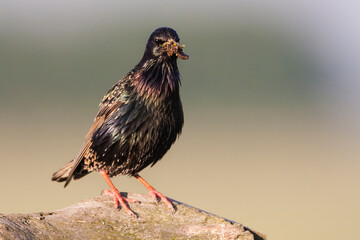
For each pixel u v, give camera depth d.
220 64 81.12
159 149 8.21
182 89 62.66
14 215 6.50
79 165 8.59
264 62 87.31
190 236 6.96
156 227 7.07
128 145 8.00
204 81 69.31
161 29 8.14
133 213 7.25
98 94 55.12
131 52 83.56
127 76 8.26
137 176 8.34
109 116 8.06
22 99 50.50
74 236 6.52
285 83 76.19
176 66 8.16
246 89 67.44
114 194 7.64
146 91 7.97
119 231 6.88
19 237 6.03
